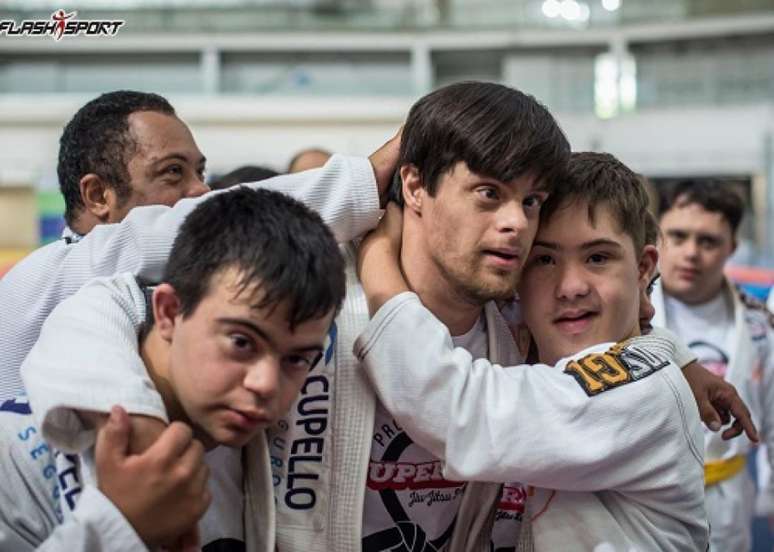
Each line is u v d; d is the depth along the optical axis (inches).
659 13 544.4
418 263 44.8
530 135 41.3
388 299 43.1
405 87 550.9
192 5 563.5
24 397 40.4
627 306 45.9
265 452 41.3
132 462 32.2
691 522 44.0
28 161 477.7
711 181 94.7
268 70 554.3
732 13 531.2
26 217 434.0
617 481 41.5
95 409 33.4
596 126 492.4
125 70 548.1
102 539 31.5
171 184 61.1
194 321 33.9
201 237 34.7
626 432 40.8
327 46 547.5
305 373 35.9
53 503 37.6
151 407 34.0
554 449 40.4
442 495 46.4
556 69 542.9
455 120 41.8
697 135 476.7
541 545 43.7
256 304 32.9
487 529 46.9
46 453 38.0
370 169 46.6
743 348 90.2
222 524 41.3
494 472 40.9
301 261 33.6
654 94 526.9
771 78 508.7
